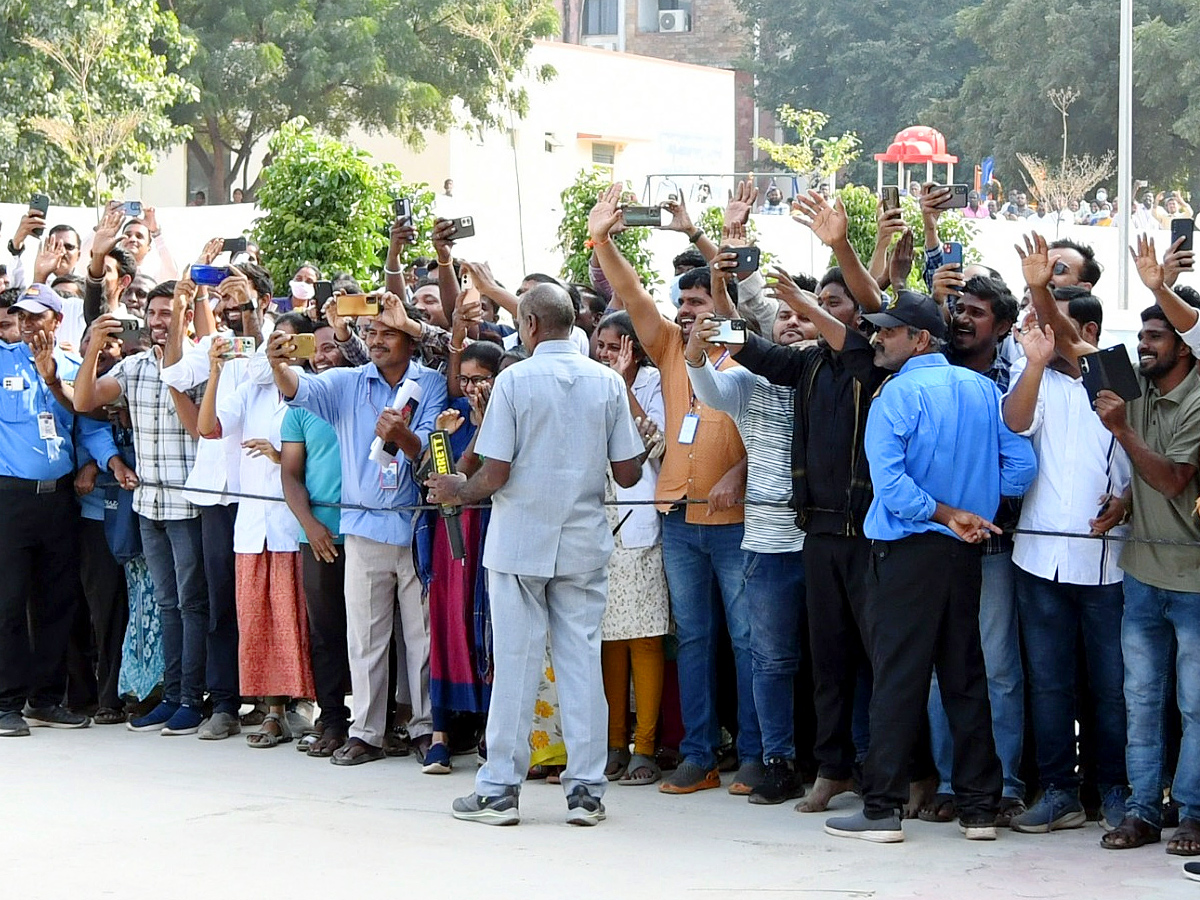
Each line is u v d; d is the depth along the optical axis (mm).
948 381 6004
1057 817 6238
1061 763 6309
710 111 34500
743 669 6887
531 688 6215
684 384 6926
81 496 8258
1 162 23109
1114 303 23359
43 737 7926
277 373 7098
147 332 8398
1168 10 38219
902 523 5922
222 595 7891
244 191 31625
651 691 7078
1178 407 5910
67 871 5336
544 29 30891
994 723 6359
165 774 6992
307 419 7441
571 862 5574
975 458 5984
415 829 6020
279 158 12367
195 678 8039
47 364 7977
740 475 6742
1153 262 5926
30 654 8195
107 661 8344
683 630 6926
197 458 7867
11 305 8117
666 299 16688
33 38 23203
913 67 45094
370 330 7301
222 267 7863
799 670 7074
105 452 8141
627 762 7230
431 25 30219
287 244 12258
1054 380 6258
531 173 31469
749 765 6895
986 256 22125
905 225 6934
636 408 7207
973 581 5992
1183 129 36344
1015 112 39438
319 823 6074
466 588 7094
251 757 7453
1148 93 36906
